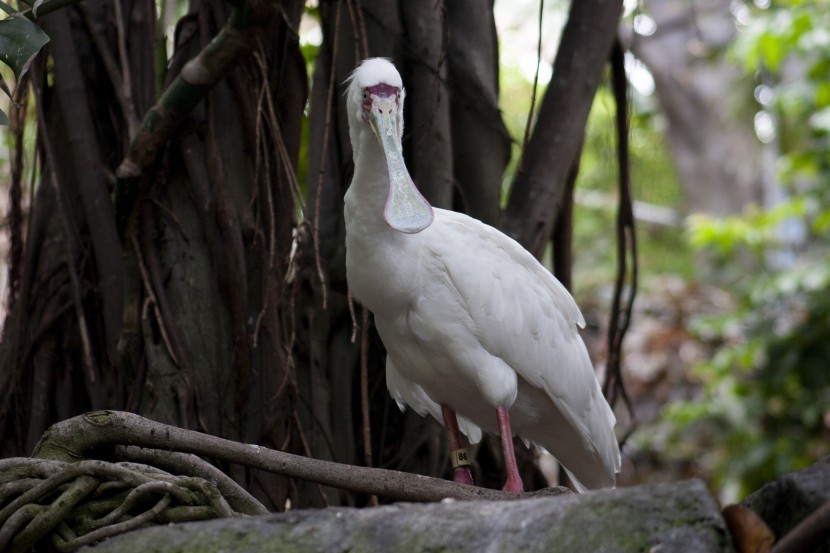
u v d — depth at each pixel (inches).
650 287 885.8
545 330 309.6
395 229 265.6
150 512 210.5
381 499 343.3
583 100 372.8
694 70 1031.0
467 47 366.6
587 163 1085.8
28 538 208.2
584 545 178.7
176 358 322.3
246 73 340.8
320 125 357.1
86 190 343.6
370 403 353.4
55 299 347.9
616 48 400.2
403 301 291.9
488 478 376.8
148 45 356.2
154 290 328.2
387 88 282.7
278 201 340.8
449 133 349.7
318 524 191.3
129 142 346.0
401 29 351.6
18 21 252.8
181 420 317.7
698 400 764.0
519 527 183.6
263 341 330.0
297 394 328.2
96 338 346.3
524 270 312.3
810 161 703.7
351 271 292.0
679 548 175.2
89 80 355.9
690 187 1052.5
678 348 817.5
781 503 198.8
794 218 788.6
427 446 349.4
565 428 326.0
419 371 305.0
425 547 184.9
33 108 398.3
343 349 347.6
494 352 300.7
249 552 189.3
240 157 339.0
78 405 346.0
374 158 282.2
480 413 316.5
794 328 706.2
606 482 334.6
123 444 234.1
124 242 331.9
